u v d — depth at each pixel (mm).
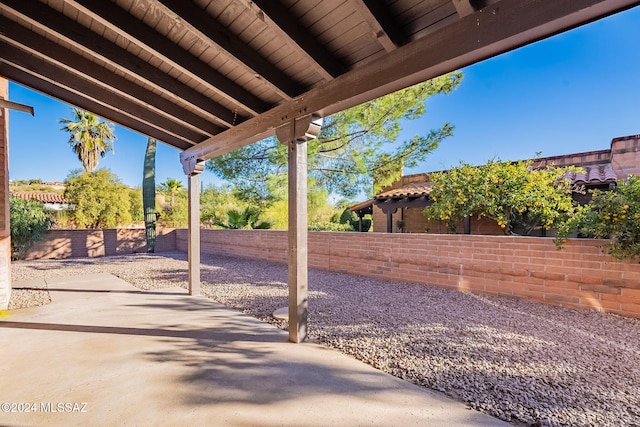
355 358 2932
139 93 4129
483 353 2949
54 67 3908
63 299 5211
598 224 3945
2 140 4633
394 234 6262
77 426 1971
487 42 1951
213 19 2807
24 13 2820
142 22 2992
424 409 2117
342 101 2861
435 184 7375
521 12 1824
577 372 2570
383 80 2518
